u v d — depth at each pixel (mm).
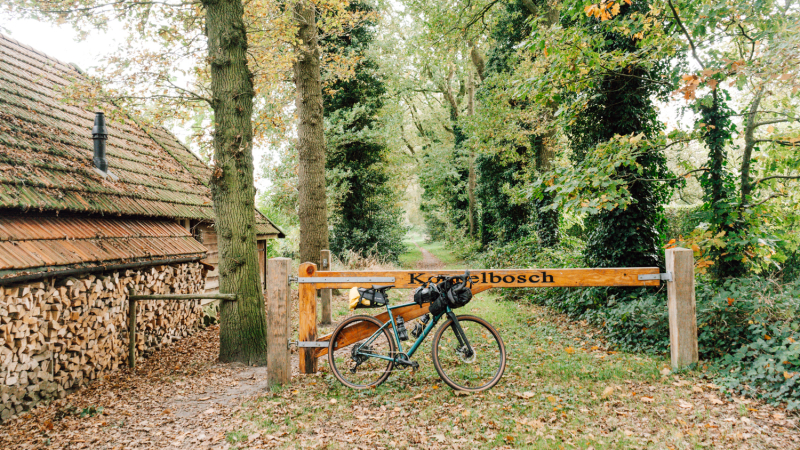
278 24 8953
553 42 6660
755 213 6215
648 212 7758
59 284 5004
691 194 17344
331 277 4875
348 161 18969
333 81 11758
